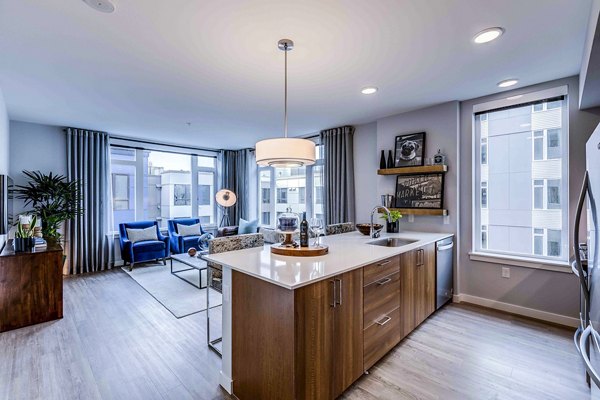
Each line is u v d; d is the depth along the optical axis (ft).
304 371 5.30
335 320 5.95
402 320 8.29
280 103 11.80
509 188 10.82
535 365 7.34
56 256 10.29
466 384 6.64
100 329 9.51
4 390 6.52
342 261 6.76
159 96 10.94
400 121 13.14
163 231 20.56
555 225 9.86
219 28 6.53
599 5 4.49
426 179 12.08
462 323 9.66
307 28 6.55
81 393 6.45
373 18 6.18
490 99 10.86
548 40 7.07
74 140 16.07
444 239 10.82
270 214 22.24
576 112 9.20
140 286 13.98
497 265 10.84
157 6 5.74
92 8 5.81
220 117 13.93
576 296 9.32
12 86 9.91
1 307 9.33
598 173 4.27
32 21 6.23
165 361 7.70
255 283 5.90
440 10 5.93
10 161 14.57
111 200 17.85
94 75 9.02
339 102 11.62
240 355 6.29
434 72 8.87
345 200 15.70
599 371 3.83
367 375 6.98
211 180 23.95
